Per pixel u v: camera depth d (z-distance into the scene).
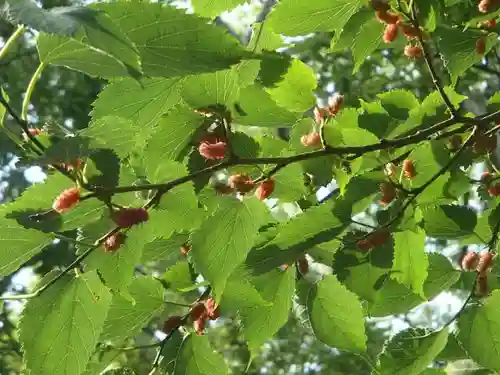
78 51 0.46
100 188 0.52
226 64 0.50
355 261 0.67
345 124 0.70
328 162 0.66
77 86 1.96
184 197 0.59
